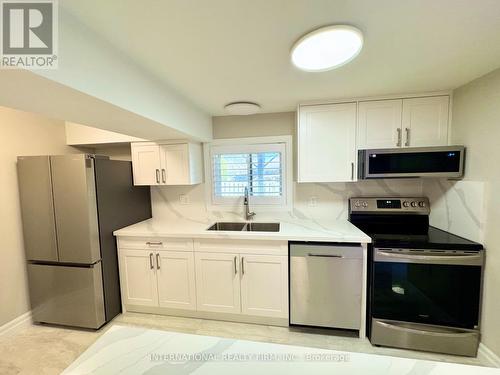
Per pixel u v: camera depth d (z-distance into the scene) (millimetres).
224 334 2084
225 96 2014
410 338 1812
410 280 1799
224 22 1015
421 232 2051
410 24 1059
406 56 1368
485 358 1665
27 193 2150
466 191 1810
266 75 1587
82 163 2053
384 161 1970
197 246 2229
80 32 1020
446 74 1641
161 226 2492
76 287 2160
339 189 2553
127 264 2381
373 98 2098
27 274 2250
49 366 1793
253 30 1077
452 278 1726
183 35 1111
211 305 2256
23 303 2223
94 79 1098
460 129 1894
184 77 1600
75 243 2115
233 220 2713
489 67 1527
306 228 2217
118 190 2424
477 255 1660
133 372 684
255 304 2170
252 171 2713
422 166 1903
